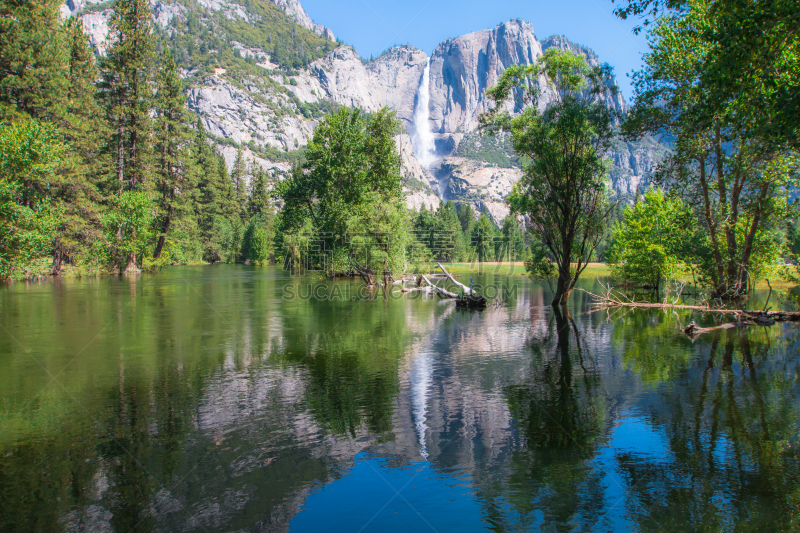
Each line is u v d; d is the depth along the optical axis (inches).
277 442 339.6
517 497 265.4
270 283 1830.7
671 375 508.7
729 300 1088.8
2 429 362.9
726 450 321.1
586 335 765.3
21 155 1364.4
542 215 1139.9
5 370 534.6
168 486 279.1
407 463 307.7
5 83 1503.4
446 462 308.2
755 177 928.3
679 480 282.0
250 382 489.4
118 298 1227.2
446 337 750.5
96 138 1907.0
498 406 413.1
